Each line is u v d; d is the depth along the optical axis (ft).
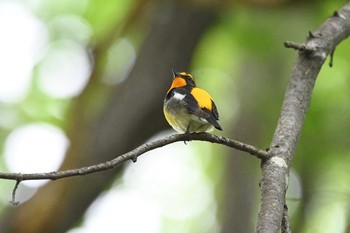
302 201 44.01
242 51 47.47
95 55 39.73
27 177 17.33
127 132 38.65
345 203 43.21
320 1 40.27
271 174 18.79
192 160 64.85
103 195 40.34
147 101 38.68
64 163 38.42
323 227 44.39
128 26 39.60
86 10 49.11
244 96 55.83
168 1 38.27
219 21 42.60
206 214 62.23
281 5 38.88
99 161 38.32
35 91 51.55
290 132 20.65
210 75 55.77
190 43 38.99
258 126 54.90
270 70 54.49
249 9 40.19
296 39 44.39
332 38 24.43
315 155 45.91
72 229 39.60
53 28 50.85
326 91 48.16
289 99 22.38
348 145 45.75
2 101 51.16
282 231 17.84
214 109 23.07
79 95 39.19
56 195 37.96
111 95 39.29
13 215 37.99
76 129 38.63
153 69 38.88
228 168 56.39
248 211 54.29
